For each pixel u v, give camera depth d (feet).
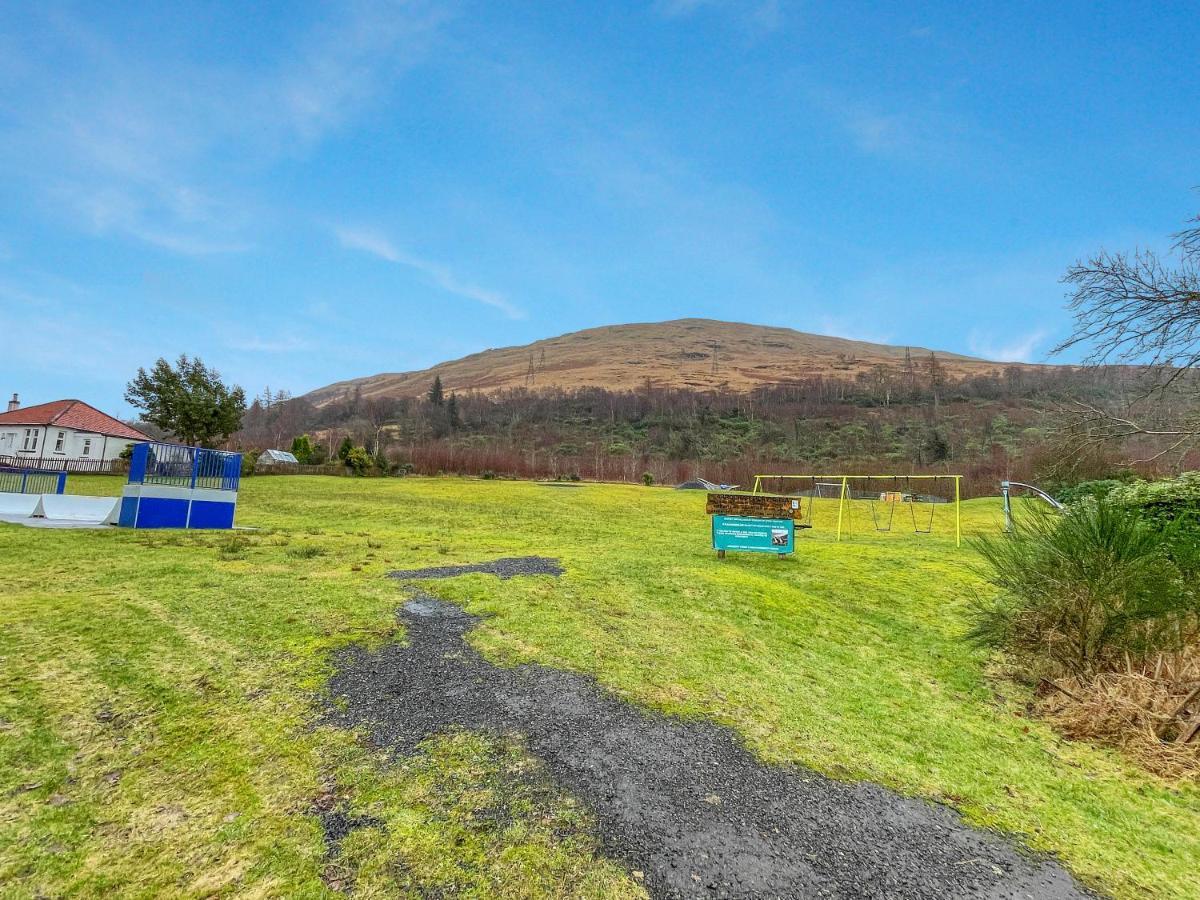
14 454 111.24
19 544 25.58
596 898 7.76
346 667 14.26
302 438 123.34
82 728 10.64
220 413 106.52
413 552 29.84
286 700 12.39
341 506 58.70
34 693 11.56
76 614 16.03
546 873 8.14
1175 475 33.63
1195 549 17.60
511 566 26.43
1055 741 14.55
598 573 25.63
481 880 7.89
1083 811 11.31
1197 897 9.02
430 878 7.86
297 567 24.04
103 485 74.33
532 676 14.67
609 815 9.62
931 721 14.78
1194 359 31.27
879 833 9.89
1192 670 16.03
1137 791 12.39
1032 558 19.17
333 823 8.81
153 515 34.63
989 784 11.96
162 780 9.48
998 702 16.69
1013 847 9.89
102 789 9.10
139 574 20.95
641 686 14.69
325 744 10.91
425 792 9.76
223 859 7.90
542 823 9.24
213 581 20.62
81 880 7.34
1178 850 10.30
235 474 38.14
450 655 15.53
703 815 9.87
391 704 12.67
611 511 66.49
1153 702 15.07
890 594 26.43
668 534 46.32
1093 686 16.22
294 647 15.11
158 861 7.77
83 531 31.09
